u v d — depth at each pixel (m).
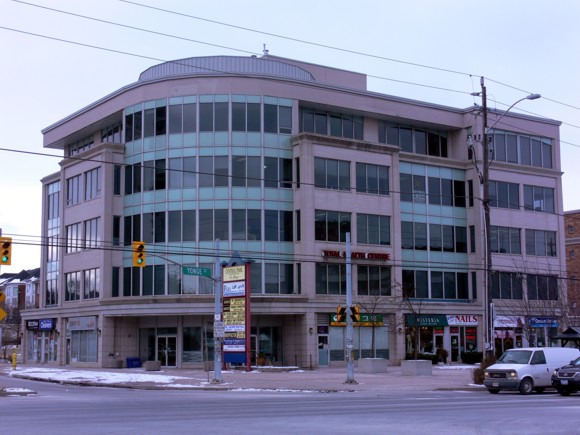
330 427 15.80
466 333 60.56
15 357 53.88
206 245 51.62
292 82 54.19
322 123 56.50
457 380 36.62
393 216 56.88
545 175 66.31
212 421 17.28
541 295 61.00
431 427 15.77
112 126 59.47
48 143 65.31
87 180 58.19
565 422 16.72
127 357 53.50
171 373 44.38
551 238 66.25
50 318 62.47
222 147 52.28
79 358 57.59
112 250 54.69
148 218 53.31
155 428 15.64
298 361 51.75
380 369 44.31
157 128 53.44
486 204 35.53
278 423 16.73
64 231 60.75
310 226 52.41
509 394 28.58
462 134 63.22
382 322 55.16
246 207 52.16
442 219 61.47
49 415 19.20
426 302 58.41
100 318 54.09
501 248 62.66
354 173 55.19
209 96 52.78
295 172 53.44
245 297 43.72
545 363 29.14
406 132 61.28
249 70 56.09
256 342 52.41
